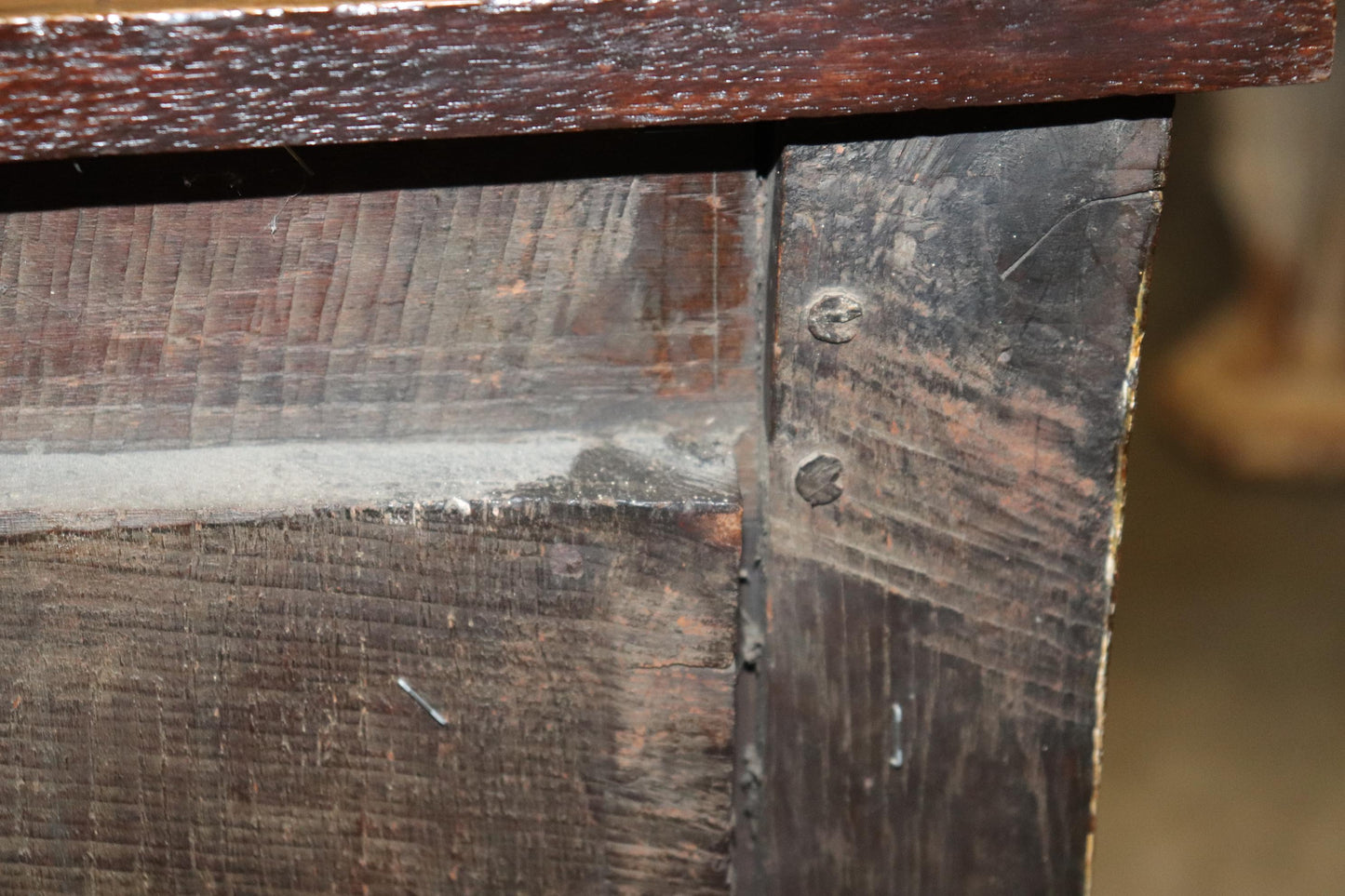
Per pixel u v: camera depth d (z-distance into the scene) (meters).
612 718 0.39
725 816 0.39
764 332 0.38
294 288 0.38
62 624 0.38
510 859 0.40
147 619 0.38
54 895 0.40
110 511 0.37
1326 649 1.10
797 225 0.37
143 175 0.37
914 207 0.37
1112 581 0.39
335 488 0.38
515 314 0.38
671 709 0.39
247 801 0.39
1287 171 1.25
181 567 0.38
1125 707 1.04
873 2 0.35
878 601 0.39
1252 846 0.91
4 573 0.38
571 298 0.38
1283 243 1.28
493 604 0.38
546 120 0.35
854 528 0.38
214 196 0.37
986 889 0.41
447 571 0.38
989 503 0.38
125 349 0.38
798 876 0.41
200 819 0.39
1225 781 0.97
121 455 0.39
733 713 0.39
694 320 0.38
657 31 0.35
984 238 0.37
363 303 0.38
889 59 0.35
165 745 0.39
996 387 0.38
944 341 0.37
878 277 0.37
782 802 0.40
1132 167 0.36
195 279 0.37
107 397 0.38
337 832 0.40
